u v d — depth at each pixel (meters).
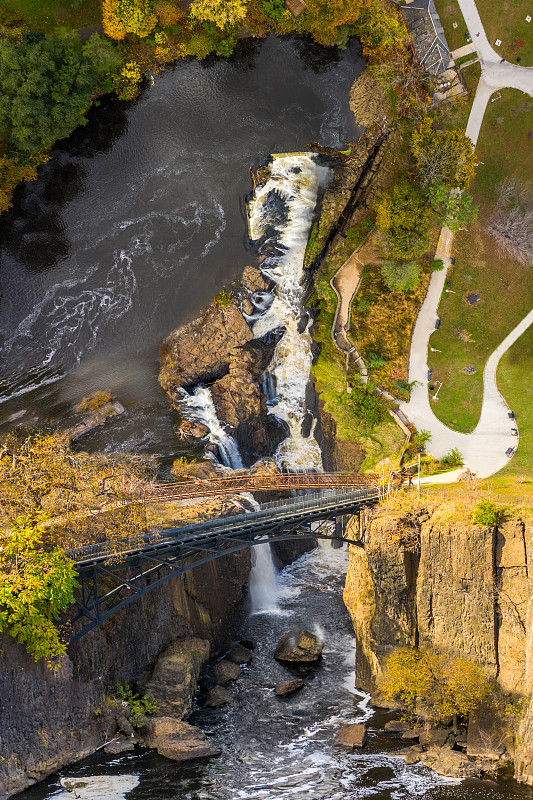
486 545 110.50
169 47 142.50
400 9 145.00
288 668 123.31
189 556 116.62
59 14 140.62
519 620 110.44
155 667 115.25
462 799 101.00
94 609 106.94
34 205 143.12
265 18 142.25
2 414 139.75
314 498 121.38
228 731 111.69
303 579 141.25
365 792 101.69
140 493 116.56
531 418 142.00
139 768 105.38
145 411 142.50
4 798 99.69
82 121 139.75
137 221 144.88
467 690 110.38
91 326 143.75
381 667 117.62
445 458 139.88
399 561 113.56
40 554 100.44
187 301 144.62
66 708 106.25
